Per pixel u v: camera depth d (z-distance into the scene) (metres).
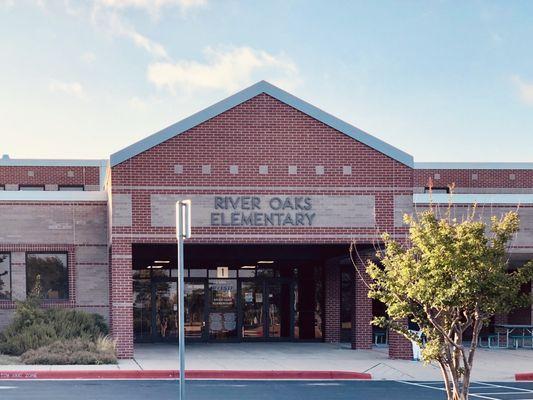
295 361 22.23
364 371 20.14
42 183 37.88
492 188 39.22
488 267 11.63
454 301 11.55
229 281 30.14
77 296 26.42
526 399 16.41
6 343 22.47
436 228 11.95
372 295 12.77
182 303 10.31
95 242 26.69
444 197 26.39
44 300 26.20
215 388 17.23
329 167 22.91
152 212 22.25
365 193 22.97
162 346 27.75
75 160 38.31
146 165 22.28
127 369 19.34
